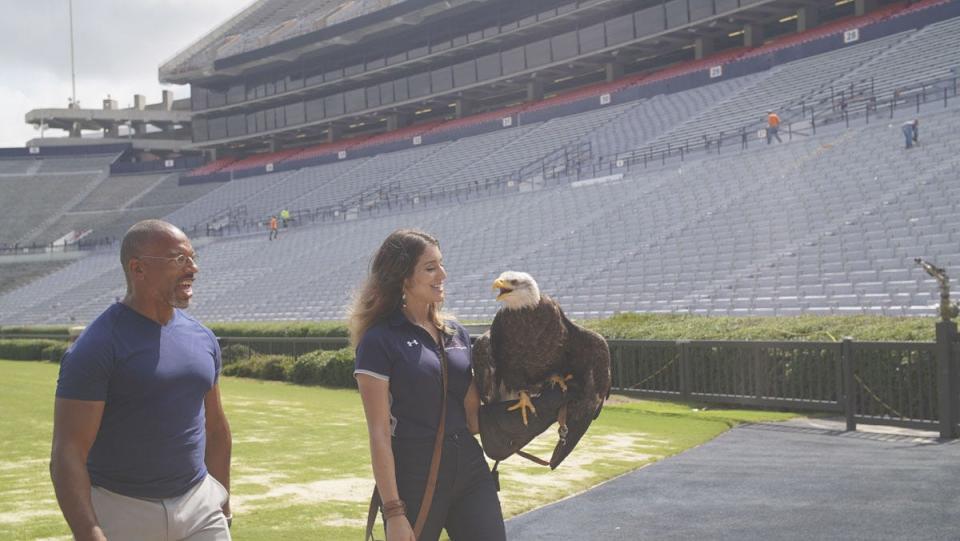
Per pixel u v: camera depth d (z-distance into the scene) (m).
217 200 65.12
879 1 48.12
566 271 30.20
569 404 3.90
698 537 6.06
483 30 60.06
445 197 47.41
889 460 8.42
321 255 45.41
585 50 55.12
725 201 29.72
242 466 8.73
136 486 3.35
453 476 3.70
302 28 71.94
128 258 3.42
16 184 73.94
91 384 3.23
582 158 43.62
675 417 12.33
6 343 34.25
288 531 6.23
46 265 62.25
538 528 6.45
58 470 3.16
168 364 3.38
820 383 11.62
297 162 65.81
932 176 24.30
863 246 22.41
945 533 5.86
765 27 54.03
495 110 63.94
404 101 65.88
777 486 7.48
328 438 10.69
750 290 22.97
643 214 32.19
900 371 10.45
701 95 44.25
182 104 97.62
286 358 21.83
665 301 24.83
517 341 3.77
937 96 29.97
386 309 3.77
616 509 6.93
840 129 31.70
